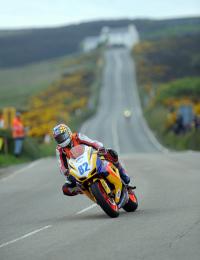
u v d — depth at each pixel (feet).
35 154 440.04
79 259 98.68
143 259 95.30
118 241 111.55
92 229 127.24
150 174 247.29
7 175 288.71
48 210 167.32
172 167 273.95
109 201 140.46
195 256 94.43
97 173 140.56
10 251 111.86
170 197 172.86
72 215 153.99
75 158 142.00
